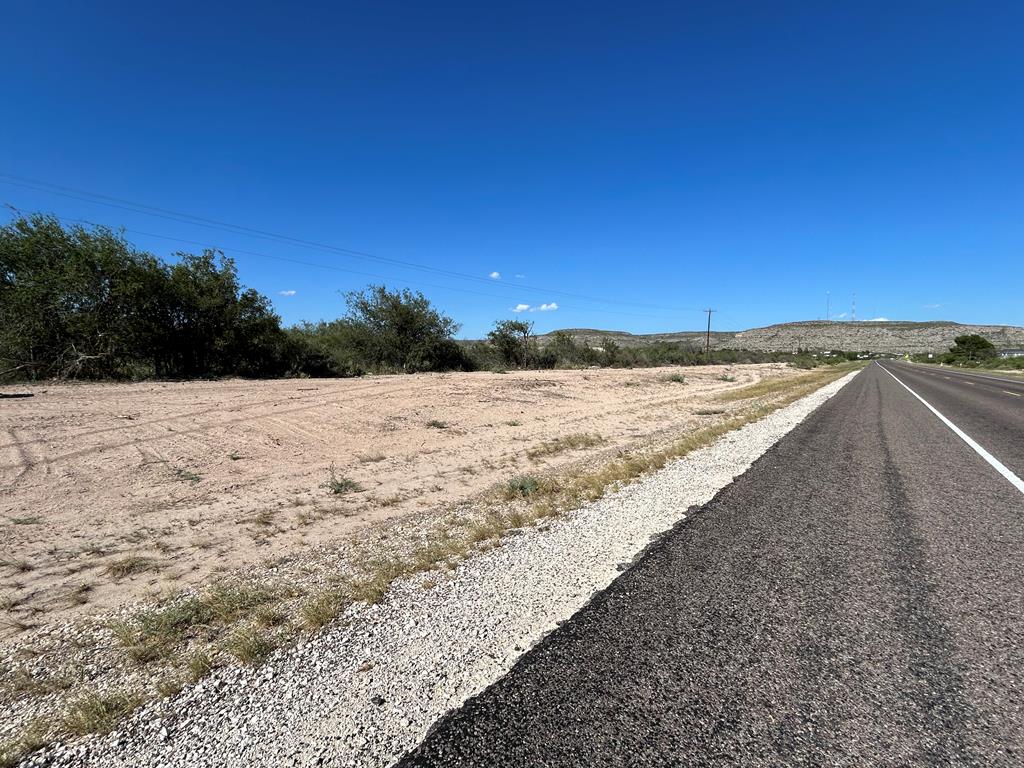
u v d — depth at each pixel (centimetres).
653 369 5081
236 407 1504
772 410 1672
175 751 247
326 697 277
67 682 333
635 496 661
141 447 1059
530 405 2075
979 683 264
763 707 249
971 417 1459
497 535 543
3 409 1252
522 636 323
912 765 212
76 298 2153
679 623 329
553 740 232
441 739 237
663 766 214
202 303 2403
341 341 3597
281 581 486
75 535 645
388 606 385
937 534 491
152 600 470
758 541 477
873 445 1000
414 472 1030
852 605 350
